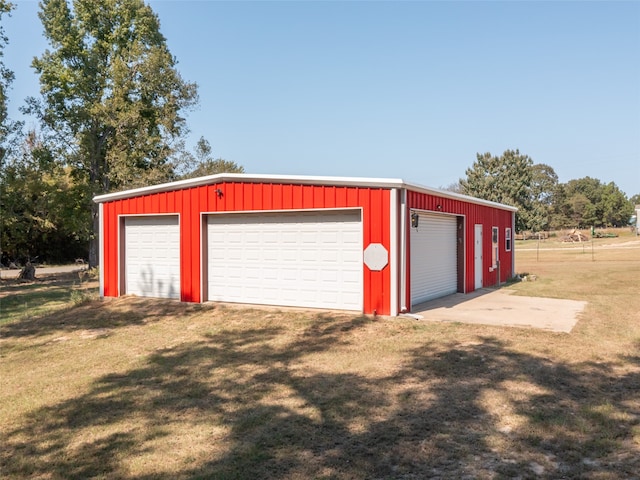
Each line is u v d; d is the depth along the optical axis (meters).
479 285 15.84
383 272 10.12
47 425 5.11
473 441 4.37
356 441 4.43
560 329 8.90
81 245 42.25
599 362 6.80
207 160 29.88
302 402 5.50
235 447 4.38
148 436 4.70
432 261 12.91
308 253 11.16
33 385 6.58
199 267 12.52
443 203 12.98
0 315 13.53
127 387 6.32
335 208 10.59
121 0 30.00
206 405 5.53
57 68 28.80
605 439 4.37
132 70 28.95
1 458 4.35
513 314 10.52
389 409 5.20
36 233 35.38
